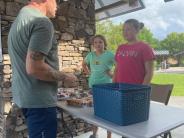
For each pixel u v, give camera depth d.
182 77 16.50
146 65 2.50
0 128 3.21
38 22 1.76
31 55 1.74
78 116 1.86
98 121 1.70
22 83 1.90
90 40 4.04
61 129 3.23
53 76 1.85
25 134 3.21
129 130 1.53
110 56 3.29
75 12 3.82
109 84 1.93
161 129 1.55
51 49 1.93
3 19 3.04
